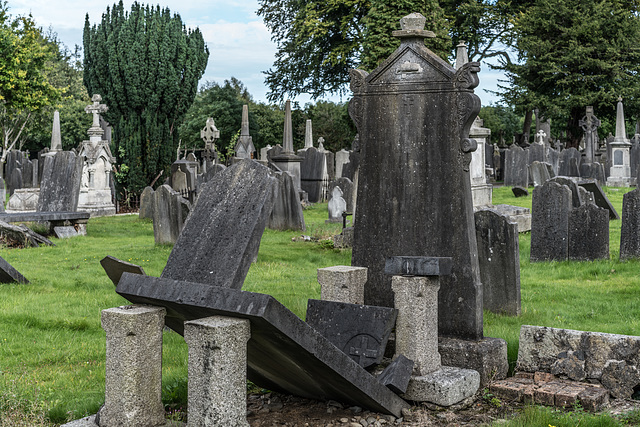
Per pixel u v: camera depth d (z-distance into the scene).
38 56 32.06
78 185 19.95
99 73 28.28
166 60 28.23
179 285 4.80
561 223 13.54
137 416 4.88
